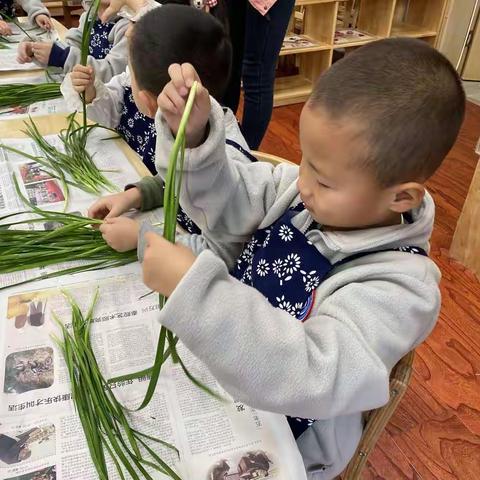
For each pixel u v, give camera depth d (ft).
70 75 4.70
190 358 2.34
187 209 2.93
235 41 7.01
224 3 6.55
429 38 12.64
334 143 1.92
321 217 2.17
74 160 3.88
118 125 5.04
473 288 6.54
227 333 1.79
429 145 1.93
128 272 2.87
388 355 2.09
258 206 2.94
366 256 2.34
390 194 2.04
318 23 11.28
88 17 4.63
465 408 5.08
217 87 3.70
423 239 2.36
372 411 2.54
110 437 1.96
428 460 4.64
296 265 2.50
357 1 12.15
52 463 1.88
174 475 1.84
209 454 1.95
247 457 1.94
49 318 2.52
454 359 5.57
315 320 2.12
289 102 11.46
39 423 2.02
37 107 4.85
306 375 1.84
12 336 2.41
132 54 3.58
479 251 6.59
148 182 3.49
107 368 2.28
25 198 3.52
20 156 4.00
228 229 3.05
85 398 2.09
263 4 6.12
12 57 6.07
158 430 2.03
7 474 1.84
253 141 7.72
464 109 2.03
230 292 1.85
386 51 1.95
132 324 2.51
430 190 8.41
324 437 2.44
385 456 4.66
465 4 11.84
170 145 2.48
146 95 3.61
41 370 2.24
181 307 1.77
